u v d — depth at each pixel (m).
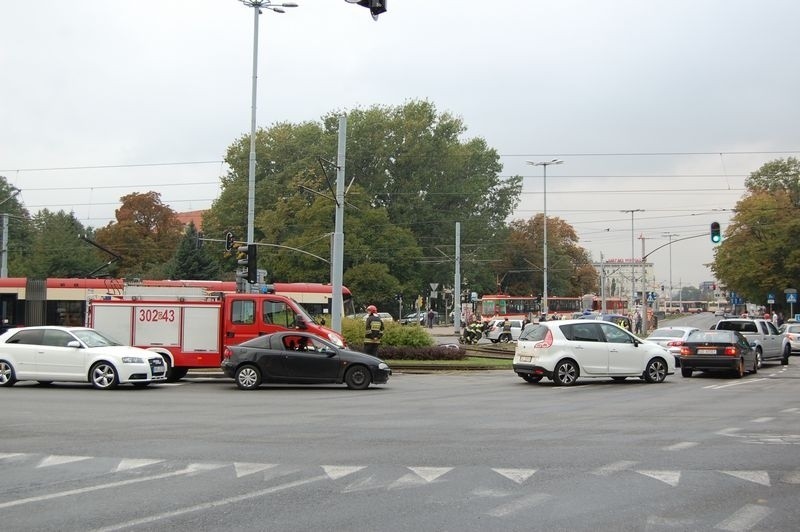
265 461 10.01
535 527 6.95
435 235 77.19
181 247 65.44
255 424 13.55
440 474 9.19
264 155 71.56
